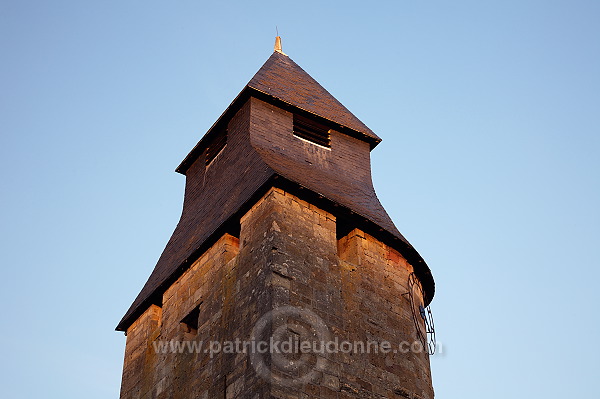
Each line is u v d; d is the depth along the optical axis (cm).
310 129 2692
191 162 2902
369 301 2298
